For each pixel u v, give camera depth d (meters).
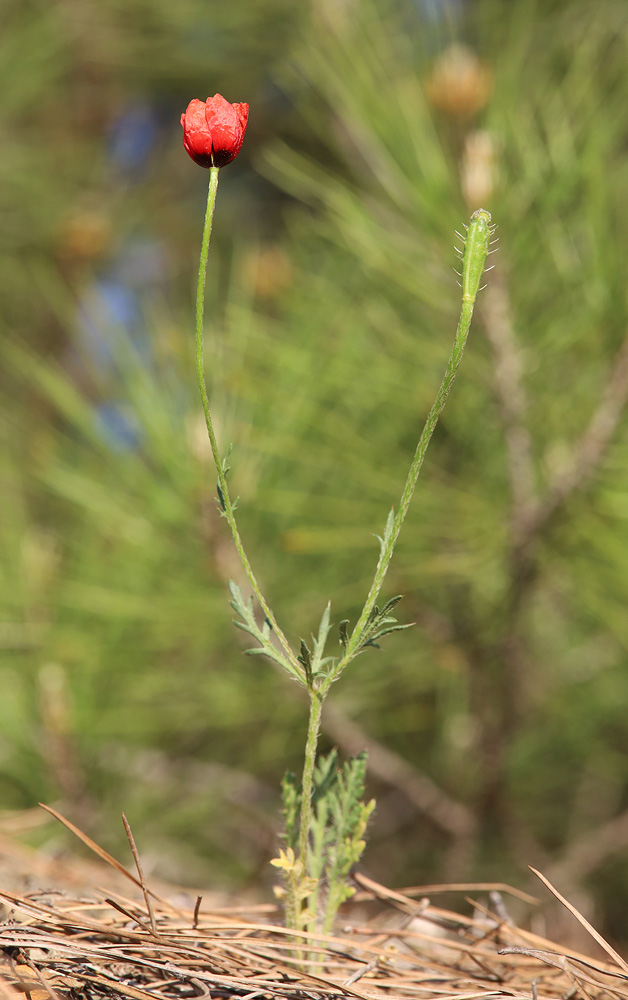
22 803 0.93
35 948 0.58
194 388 0.92
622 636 0.94
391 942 0.63
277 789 1.25
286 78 1.25
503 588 0.98
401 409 0.93
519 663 0.99
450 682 1.11
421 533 0.92
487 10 0.99
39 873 0.68
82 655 0.94
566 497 0.82
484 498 0.90
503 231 0.81
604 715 1.18
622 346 0.80
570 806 1.34
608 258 0.83
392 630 0.56
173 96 1.78
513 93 0.85
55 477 0.96
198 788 1.10
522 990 0.59
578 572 0.90
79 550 1.01
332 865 0.59
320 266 1.08
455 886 0.64
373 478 0.91
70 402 0.96
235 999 0.57
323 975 0.59
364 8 1.03
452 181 0.83
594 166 0.83
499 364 0.83
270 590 0.95
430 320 0.90
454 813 1.12
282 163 0.92
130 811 0.99
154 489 0.90
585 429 0.86
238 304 0.99
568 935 1.12
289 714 1.06
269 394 0.90
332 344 0.95
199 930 0.60
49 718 0.91
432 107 0.85
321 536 0.90
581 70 0.90
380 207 0.91
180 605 0.92
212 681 1.01
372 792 1.31
